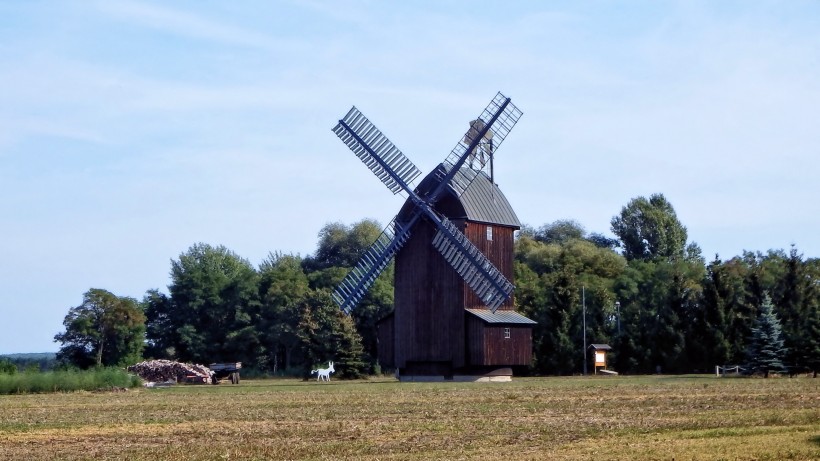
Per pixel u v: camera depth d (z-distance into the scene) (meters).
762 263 119.31
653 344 100.50
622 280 124.56
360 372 102.00
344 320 102.75
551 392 56.56
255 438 33.56
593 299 105.44
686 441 29.86
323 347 112.50
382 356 85.56
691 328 98.25
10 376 69.81
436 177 82.50
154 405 50.91
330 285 133.75
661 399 48.19
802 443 28.73
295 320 117.56
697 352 97.81
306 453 29.34
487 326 79.94
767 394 50.47
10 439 34.25
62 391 69.94
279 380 100.94
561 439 31.50
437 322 82.12
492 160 86.25
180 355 127.44
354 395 56.88
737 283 102.75
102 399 58.12
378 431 35.06
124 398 58.84
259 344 123.88
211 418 41.69
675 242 169.12
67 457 29.28
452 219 81.94
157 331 127.94
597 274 136.88
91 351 108.62
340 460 27.53
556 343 101.38
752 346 82.31
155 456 29.11
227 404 50.62
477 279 79.44
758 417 37.00
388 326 85.38
